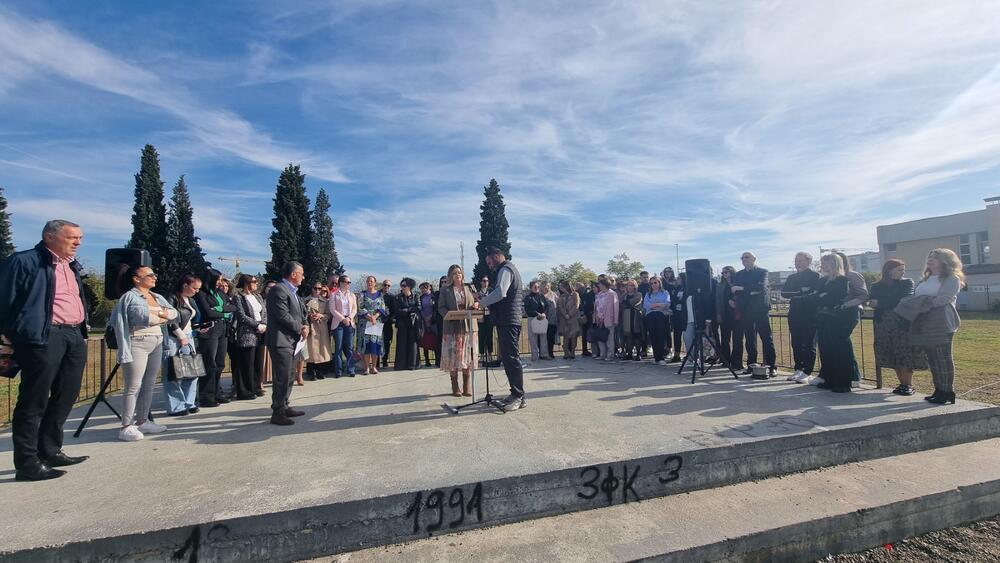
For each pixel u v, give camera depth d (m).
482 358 9.51
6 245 31.62
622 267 66.38
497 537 3.05
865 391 5.87
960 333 16.02
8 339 3.39
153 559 2.65
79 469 3.62
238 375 6.41
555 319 10.37
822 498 3.51
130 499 3.04
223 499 3.01
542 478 3.31
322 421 4.96
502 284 5.12
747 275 7.48
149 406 4.74
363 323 8.45
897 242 42.19
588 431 4.30
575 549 2.88
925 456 4.35
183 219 39.25
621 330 9.61
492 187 41.53
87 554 2.57
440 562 2.78
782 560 3.11
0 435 4.90
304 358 7.10
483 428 4.50
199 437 4.47
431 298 8.95
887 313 5.77
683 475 3.67
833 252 5.97
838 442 4.20
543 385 6.68
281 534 2.82
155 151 38.56
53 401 3.70
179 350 5.41
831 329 5.86
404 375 8.12
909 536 3.49
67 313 3.69
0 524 2.73
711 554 2.91
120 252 4.54
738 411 4.91
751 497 3.56
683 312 8.98
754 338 7.45
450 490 3.12
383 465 3.55
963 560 3.26
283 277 5.03
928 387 6.95
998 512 3.81
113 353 7.48
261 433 4.56
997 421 4.89
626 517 3.28
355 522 2.94
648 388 6.30
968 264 37.47
